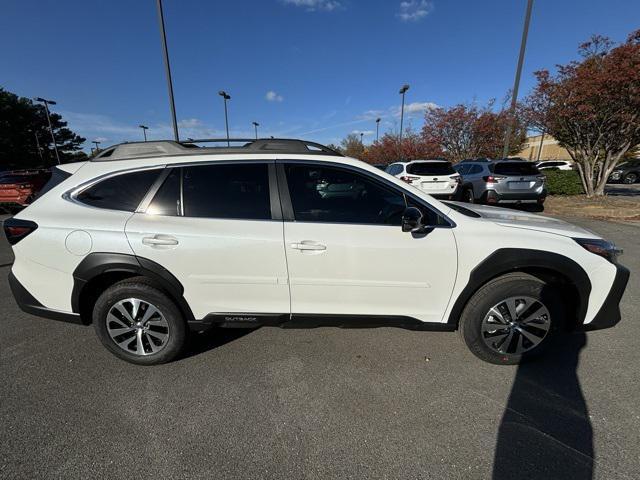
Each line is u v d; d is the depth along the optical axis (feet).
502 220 8.59
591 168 36.24
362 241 7.86
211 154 8.32
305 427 6.72
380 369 8.52
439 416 6.97
